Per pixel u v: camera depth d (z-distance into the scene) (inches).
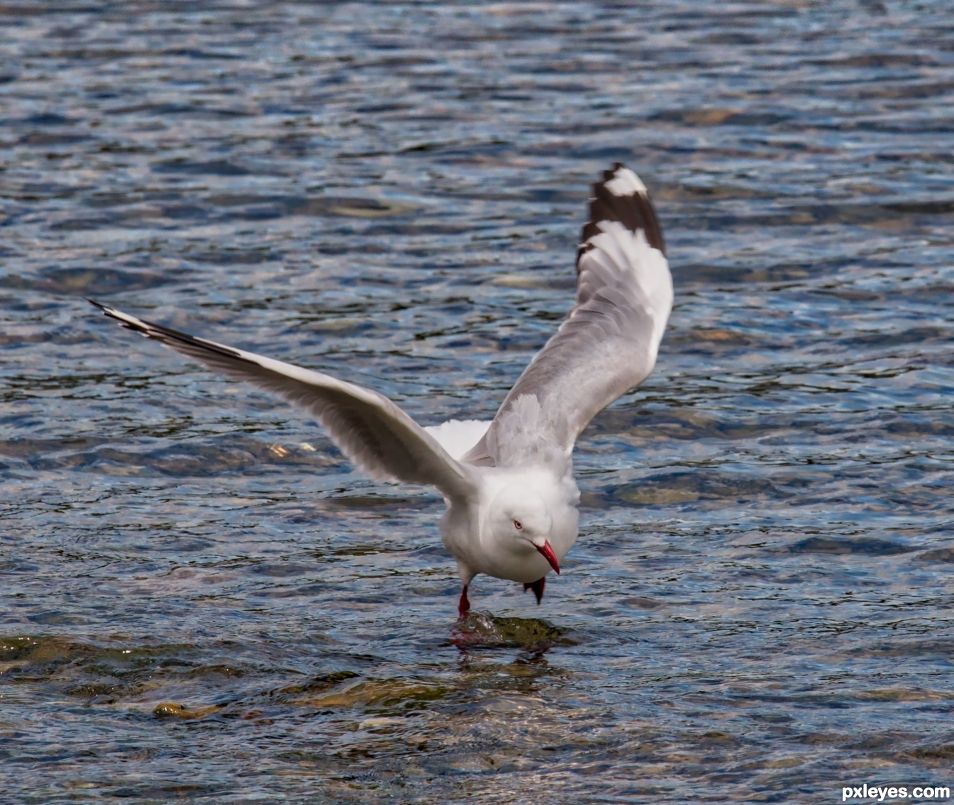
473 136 959.0
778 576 482.3
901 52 1122.0
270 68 1111.0
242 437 593.9
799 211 834.8
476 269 770.8
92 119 991.0
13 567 486.0
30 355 669.9
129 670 421.1
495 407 619.8
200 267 770.2
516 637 444.5
